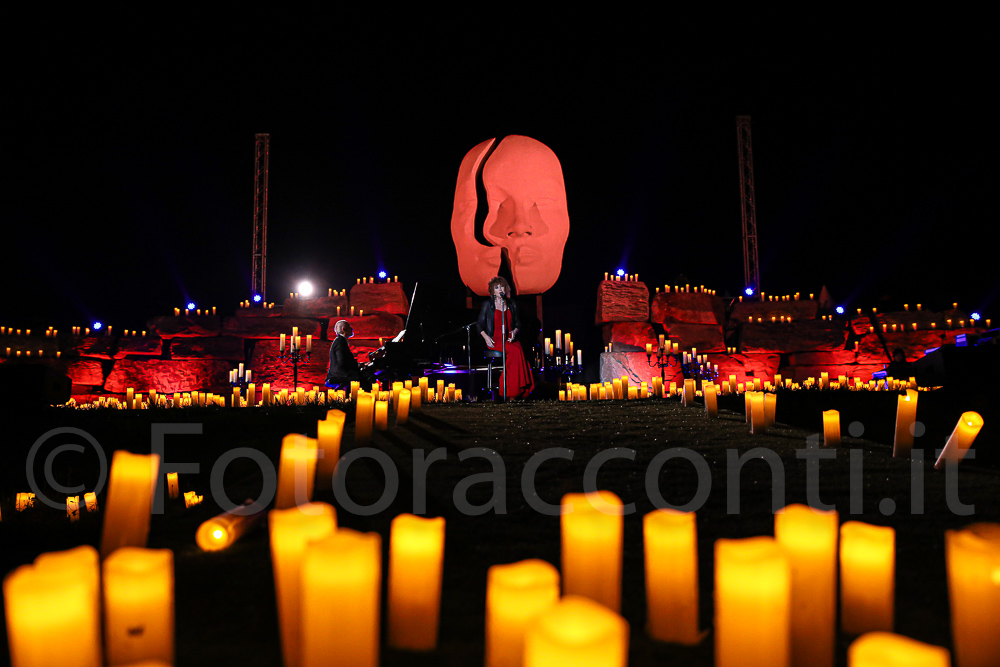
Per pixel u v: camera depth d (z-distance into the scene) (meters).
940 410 5.14
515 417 5.54
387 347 10.70
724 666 0.91
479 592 1.70
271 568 1.89
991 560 1.05
